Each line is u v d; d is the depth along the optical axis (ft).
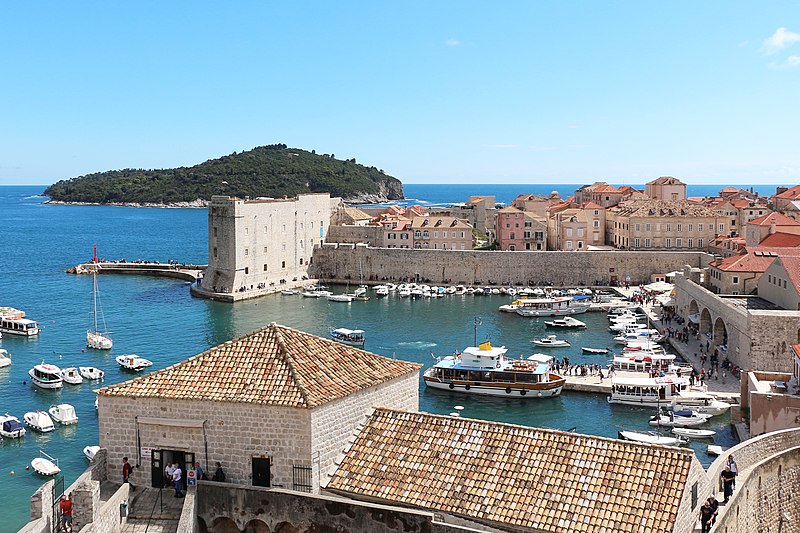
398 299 600.39
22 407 300.40
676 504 100.22
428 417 122.72
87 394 318.86
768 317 304.30
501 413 294.46
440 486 109.81
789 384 231.09
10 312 466.70
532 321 499.92
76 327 467.52
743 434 247.29
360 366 130.82
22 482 225.56
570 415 290.56
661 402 295.69
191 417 116.37
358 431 122.11
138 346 415.03
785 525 145.79
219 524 113.39
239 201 604.90
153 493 117.08
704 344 384.68
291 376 118.21
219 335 445.37
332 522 107.65
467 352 326.65
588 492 104.42
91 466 117.70
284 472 112.68
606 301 561.02
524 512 103.14
